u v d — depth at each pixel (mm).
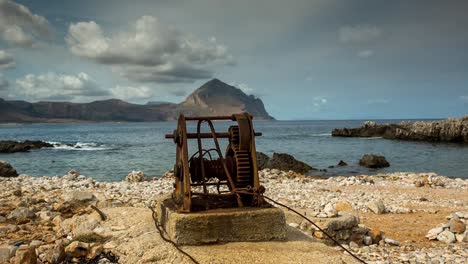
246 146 6617
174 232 5719
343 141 61781
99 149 49969
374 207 11672
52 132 134625
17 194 12008
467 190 16938
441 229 8945
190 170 6652
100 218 7691
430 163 33875
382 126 70125
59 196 11820
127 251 5855
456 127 56844
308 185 17875
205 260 5215
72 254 5879
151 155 40375
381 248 8016
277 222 6066
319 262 5348
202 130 125875
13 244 6605
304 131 113250
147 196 12742
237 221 5906
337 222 8148
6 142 47781
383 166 31297
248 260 5273
